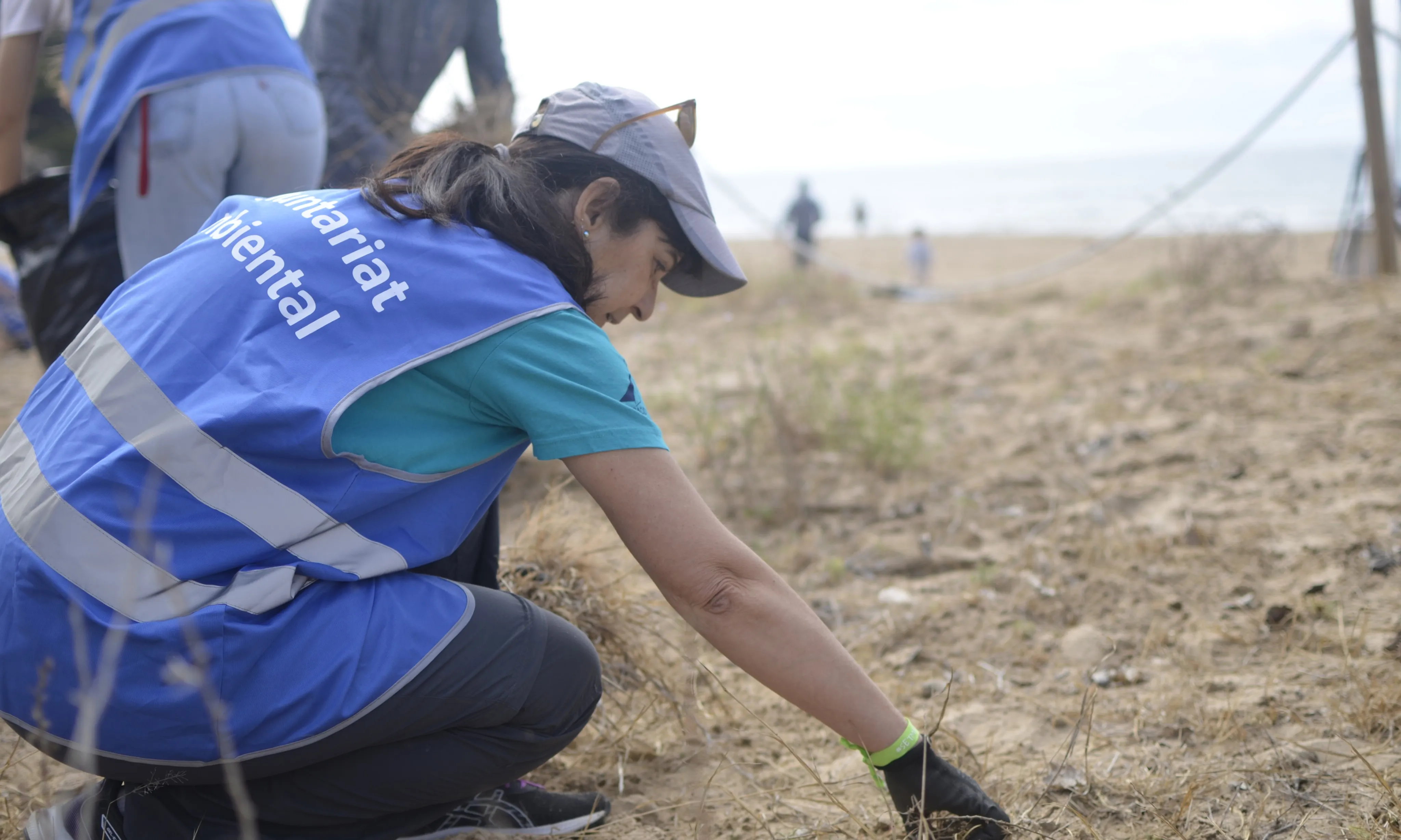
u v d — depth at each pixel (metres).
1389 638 2.58
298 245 1.56
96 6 2.75
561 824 1.98
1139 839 1.89
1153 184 107.44
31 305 2.96
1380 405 4.43
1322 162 126.38
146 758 1.53
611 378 1.54
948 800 1.72
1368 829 1.85
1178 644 2.71
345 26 3.96
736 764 2.20
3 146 2.93
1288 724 2.27
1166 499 3.72
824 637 1.60
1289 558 3.13
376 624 1.56
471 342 1.51
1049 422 4.86
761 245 22.58
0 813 1.94
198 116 2.73
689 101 1.70
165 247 2.81
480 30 4.29
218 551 1.49
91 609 1.46
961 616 2.97
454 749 1.67
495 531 1.93
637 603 2.51
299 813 1.65
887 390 5.15
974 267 21.33
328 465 1.50
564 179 1.67
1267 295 7.27
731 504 3.97
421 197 1.63
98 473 1.46
